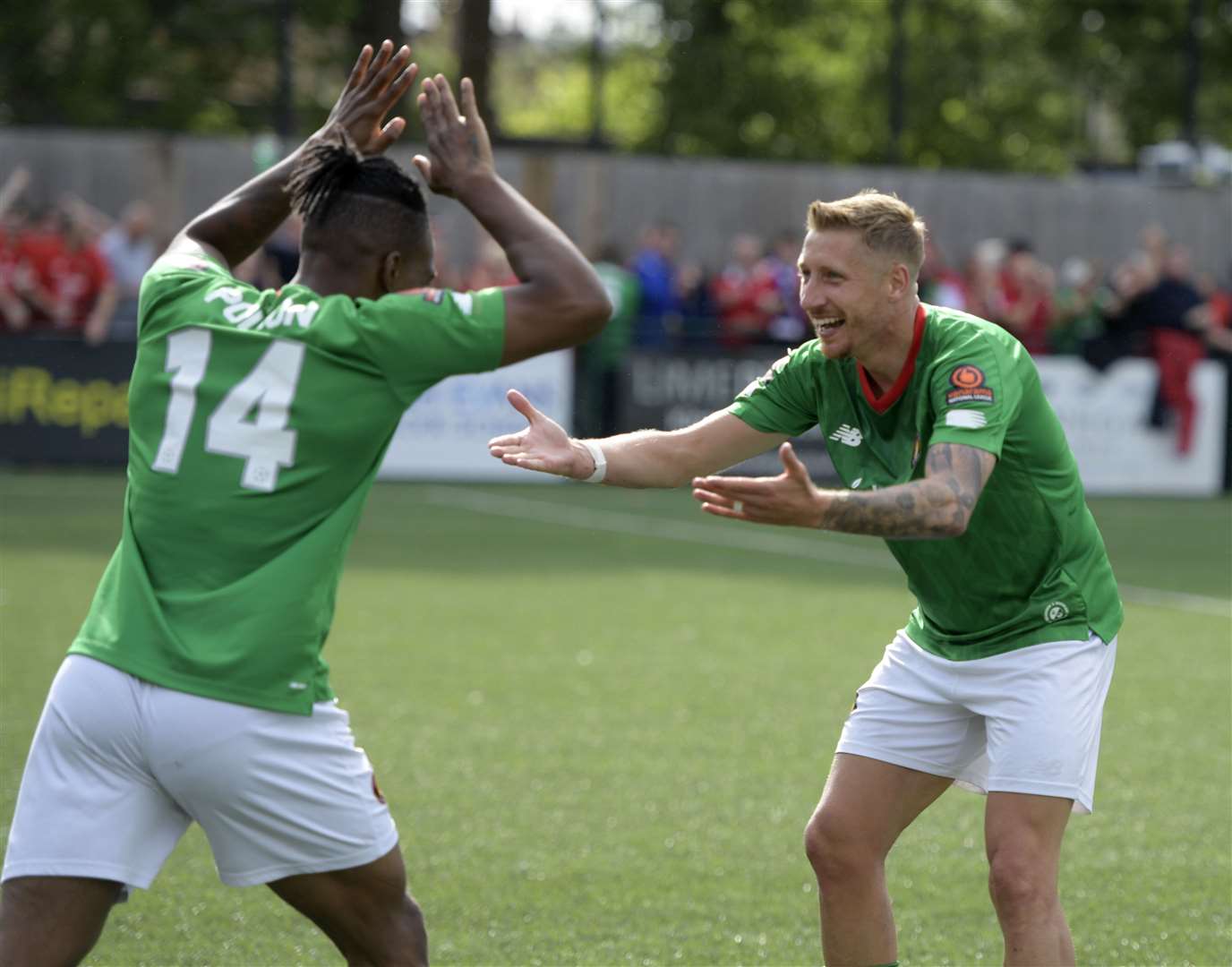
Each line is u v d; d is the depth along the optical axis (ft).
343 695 88.07
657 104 370.53
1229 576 143.13
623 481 44.80
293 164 42.14
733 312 207.00
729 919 56.24
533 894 58.34
